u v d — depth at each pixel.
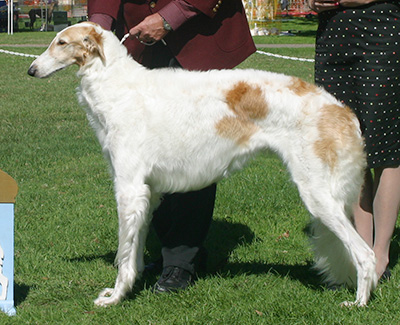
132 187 3.50
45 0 29.75
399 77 3.67
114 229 4.92
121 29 4.09
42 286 3.89
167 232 4.11
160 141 3.49
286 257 4.44
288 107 3.40
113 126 3.50
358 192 3.54
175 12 3.69
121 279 3.57
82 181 6.33
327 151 3.37
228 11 3.90
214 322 3.38
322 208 3.41
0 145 7.70
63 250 4.52
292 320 3.38
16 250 4.50
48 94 11.65
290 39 23.52
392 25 3.59
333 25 3.73
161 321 3.40
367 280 3.45
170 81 3.55
